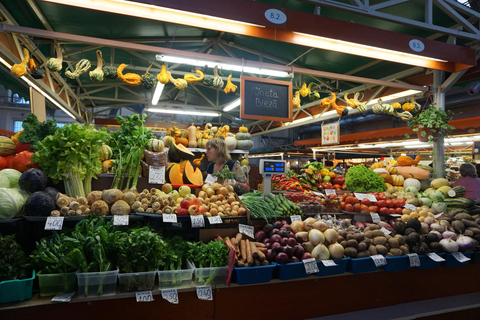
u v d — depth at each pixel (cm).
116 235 233
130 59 765
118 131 329
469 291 353
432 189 468
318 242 294
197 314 242
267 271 265
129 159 302
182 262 268
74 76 508
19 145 284
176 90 1064
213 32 668
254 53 733
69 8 499
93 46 644
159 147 308
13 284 206
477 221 384
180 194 311
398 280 318
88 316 215
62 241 227
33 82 602
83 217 251
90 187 286
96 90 942
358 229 337
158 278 251
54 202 247
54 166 267
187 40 689
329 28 366
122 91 1048
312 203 357
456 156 1257
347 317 285
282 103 561
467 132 678
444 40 564
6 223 239
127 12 307
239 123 1400
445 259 340
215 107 1166
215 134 607
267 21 341
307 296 279
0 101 2031
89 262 225
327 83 786
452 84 531
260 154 1559
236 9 330
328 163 1185
